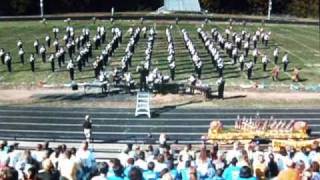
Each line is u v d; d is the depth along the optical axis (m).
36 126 38.94
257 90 49.91
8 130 37.78
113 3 122.06
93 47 69.38
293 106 45.09
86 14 108.69
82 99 46.16
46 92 48.44
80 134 37.19
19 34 81.88
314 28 97.50
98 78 51.19
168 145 28.14
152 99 46.19
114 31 71.69
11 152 22.25
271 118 38.25
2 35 81.12
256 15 123.50
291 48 73.69
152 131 37.91
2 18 98.94
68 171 19.83
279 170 22.59
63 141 33.00
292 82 53.28
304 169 20.23
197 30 82.06
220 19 99.25
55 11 117.19
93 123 39.62
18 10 114.12
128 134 37.03
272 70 58.00
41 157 22.25
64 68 58.09
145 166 20.88
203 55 64.88
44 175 17.59
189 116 41.62
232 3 126.19
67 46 65.50
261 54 67.69
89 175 20.84
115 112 42.41
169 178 18.02
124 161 22.27
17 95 47.44
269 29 91.88
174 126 39.22
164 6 112.56
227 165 21.86
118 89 48.44
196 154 24.58
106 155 30.47
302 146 30.92
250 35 77.25
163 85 48.09
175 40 75.62
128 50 59.16
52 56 56.22
